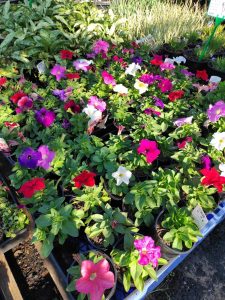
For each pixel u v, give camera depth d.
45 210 1.54
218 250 2.08
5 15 3.52
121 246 1.51
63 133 2.06
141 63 3.11
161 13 4.36
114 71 2.78
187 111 2.53
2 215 1.62
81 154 1.90
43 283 1.71
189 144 1.96
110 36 3.64
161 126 2.17
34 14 3.51
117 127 2.27
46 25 3.32
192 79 2.98
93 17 3.73
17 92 2.43
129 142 2.04
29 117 2.18
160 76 2.74
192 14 4.59
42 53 3.06
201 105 2.67
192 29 4.37
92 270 1.16
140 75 2.77
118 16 4.09
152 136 2.07
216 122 2.23
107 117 2.31
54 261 1.48
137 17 4.22
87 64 2.63
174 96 2.38
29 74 3.04
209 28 4.36
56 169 1.82
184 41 3.95
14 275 1.72
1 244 1.56
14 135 2.06
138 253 1.34
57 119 2.25
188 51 3.96
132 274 1.31
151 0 4.71
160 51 3.91
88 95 2.45
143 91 2.43
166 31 4.08
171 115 2.30
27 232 1.63
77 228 1.48
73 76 2.47
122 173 1.63
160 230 1.54
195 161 1.91
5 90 2.49
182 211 1.54
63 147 1.92
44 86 2.81
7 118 2.18
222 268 1.97
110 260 1.37
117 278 1.40
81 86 2.56
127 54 3.19
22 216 1.62
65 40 3.25
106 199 1.69
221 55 3.96
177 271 1.92
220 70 3.52
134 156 1.90
